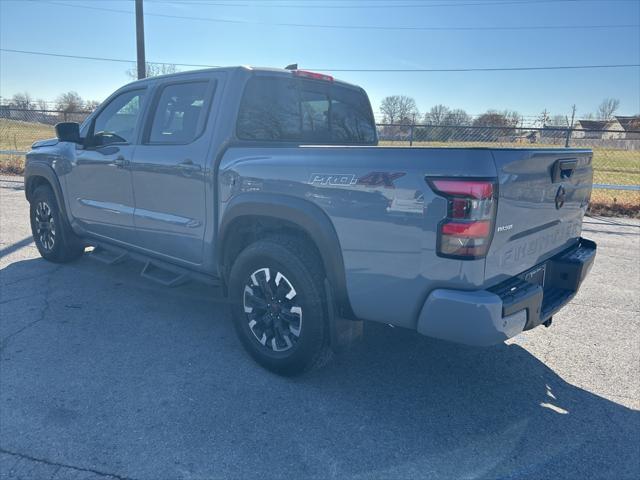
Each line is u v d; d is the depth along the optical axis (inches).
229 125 137.6
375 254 105.5
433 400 120.6
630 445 104.4
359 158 106.6
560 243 132.6
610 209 400.8
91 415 109.5
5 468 92.5
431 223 96.3
